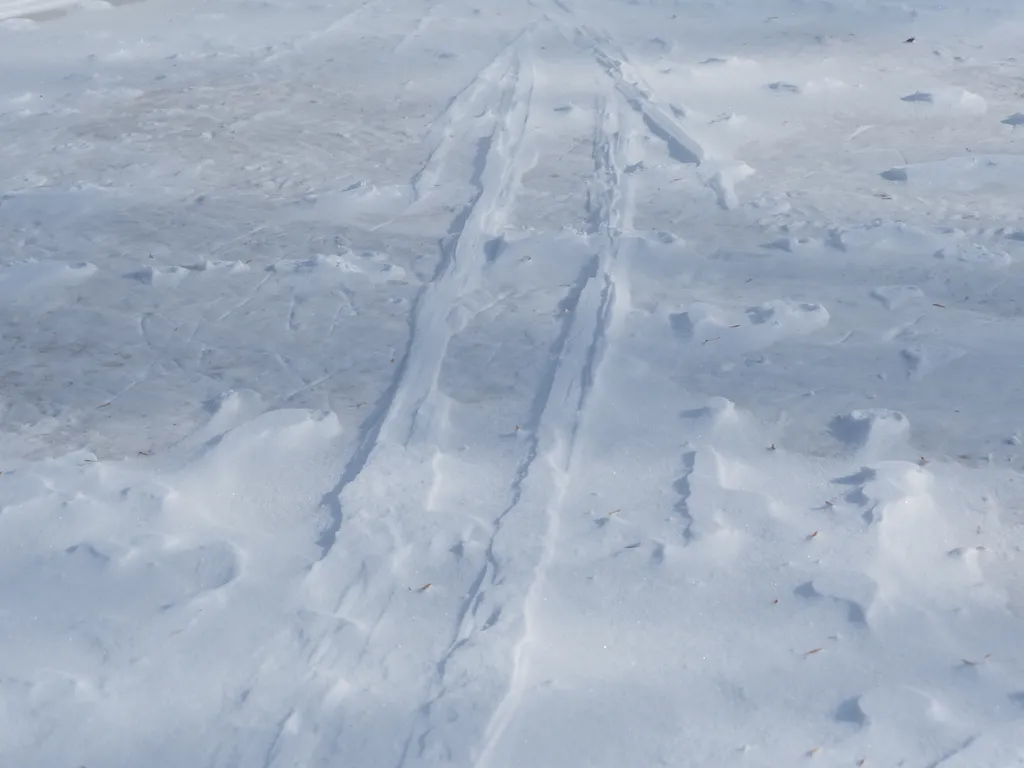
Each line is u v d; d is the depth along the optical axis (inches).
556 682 102.3
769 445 136.2
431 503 125.3
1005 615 109.3
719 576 114.3
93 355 159.3
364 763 94.8
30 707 100.0
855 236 185.0
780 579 113.5
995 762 93.4
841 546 117.4
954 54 291.1
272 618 109.8
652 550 117.1
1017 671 102.5
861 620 108.3
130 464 134.7
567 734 96.9
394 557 117.0
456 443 137.6
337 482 130.9
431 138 241.3
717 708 99.4
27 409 146.5
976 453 133.5
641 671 103.6
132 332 165.2
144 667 104.3
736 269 179.3
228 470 132.6
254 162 228.5
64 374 154.7
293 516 125.6
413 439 137.5
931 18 322.0
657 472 130.5
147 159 229.6
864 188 210.5
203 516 125.1
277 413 141.3
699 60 291.0
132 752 96.3
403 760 94.9
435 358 155.8
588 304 167.5
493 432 139.6
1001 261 177.3
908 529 120.5
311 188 215.5
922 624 107.8
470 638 106.4
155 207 207.0
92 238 194.4
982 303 166.4
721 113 252.2
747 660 104.6
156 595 112.7
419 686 102.0
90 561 116.3
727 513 122.3
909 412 141.4
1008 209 199.5
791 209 201.2
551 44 307.7
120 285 178.2
